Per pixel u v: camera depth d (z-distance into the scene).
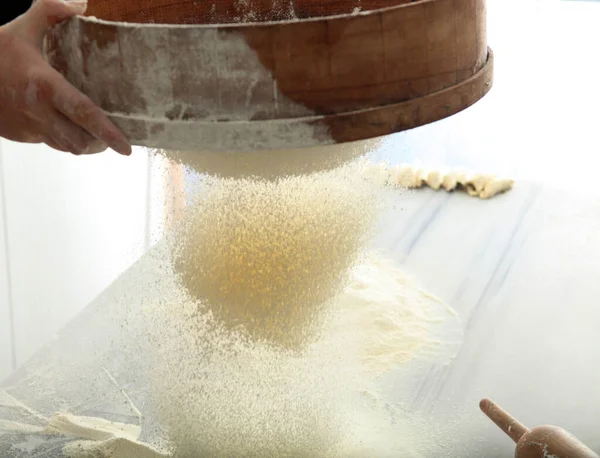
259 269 0.68
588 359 0.91
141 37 0.52
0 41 0.60
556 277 1.07
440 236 1.20
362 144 0.65
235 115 0.52
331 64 0.52
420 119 0.55
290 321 0.71
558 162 1.73
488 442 0.79
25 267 1.69
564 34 1.93
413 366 0.92
